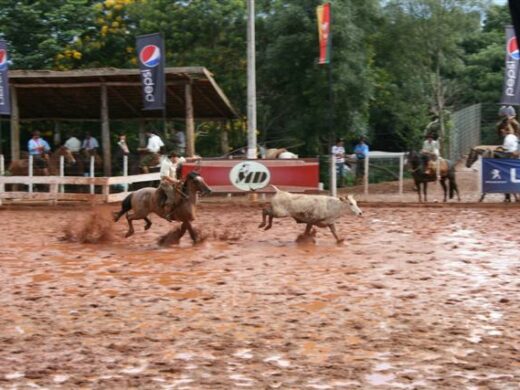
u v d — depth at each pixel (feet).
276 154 92.38
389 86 120.67
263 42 111.96
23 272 44.14
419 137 124.88
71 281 41.29
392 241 55.77
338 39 103.76
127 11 111.45
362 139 103.14
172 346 28.99
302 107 109.29
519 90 84.53
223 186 80.23
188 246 54.08
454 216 71.92
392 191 98.22
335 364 26.73
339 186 100.17
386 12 119.65
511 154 83.05
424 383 24.80
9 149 118.21
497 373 25.72
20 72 90.02
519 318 32.78
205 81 91.30
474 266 45.42
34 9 113.70
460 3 124.77
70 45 111.75
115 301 36.32
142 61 81.56
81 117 111.04
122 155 97.45
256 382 24.95
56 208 81.61
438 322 32.17
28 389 24.56
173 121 116.06
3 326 32.04
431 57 131.75
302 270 44.04
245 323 32.09
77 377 25.63
